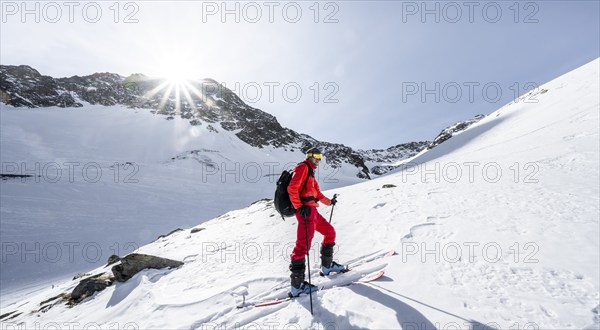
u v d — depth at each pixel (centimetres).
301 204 387
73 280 1041
